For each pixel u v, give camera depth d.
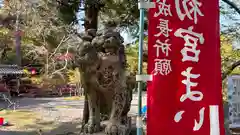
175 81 3.28
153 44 3.27
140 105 3.22
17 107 17.56
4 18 13.43
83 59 6.12
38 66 24.94
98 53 6.27
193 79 3.31
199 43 3.35
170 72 3.28
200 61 3.34
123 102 6.35
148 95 3.25
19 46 21.23
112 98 6.40
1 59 24.12
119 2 7.80
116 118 6.37
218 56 3.39
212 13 3.40
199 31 3.35
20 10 10.11
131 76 7.00
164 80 3.26
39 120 12.36
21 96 24.81
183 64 3.29
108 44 6.14
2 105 18.55
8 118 13.03
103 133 6.37
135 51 10.68
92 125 6.50
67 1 7.97
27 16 10.57
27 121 12.12
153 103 3.24
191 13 3.35
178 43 3.30
